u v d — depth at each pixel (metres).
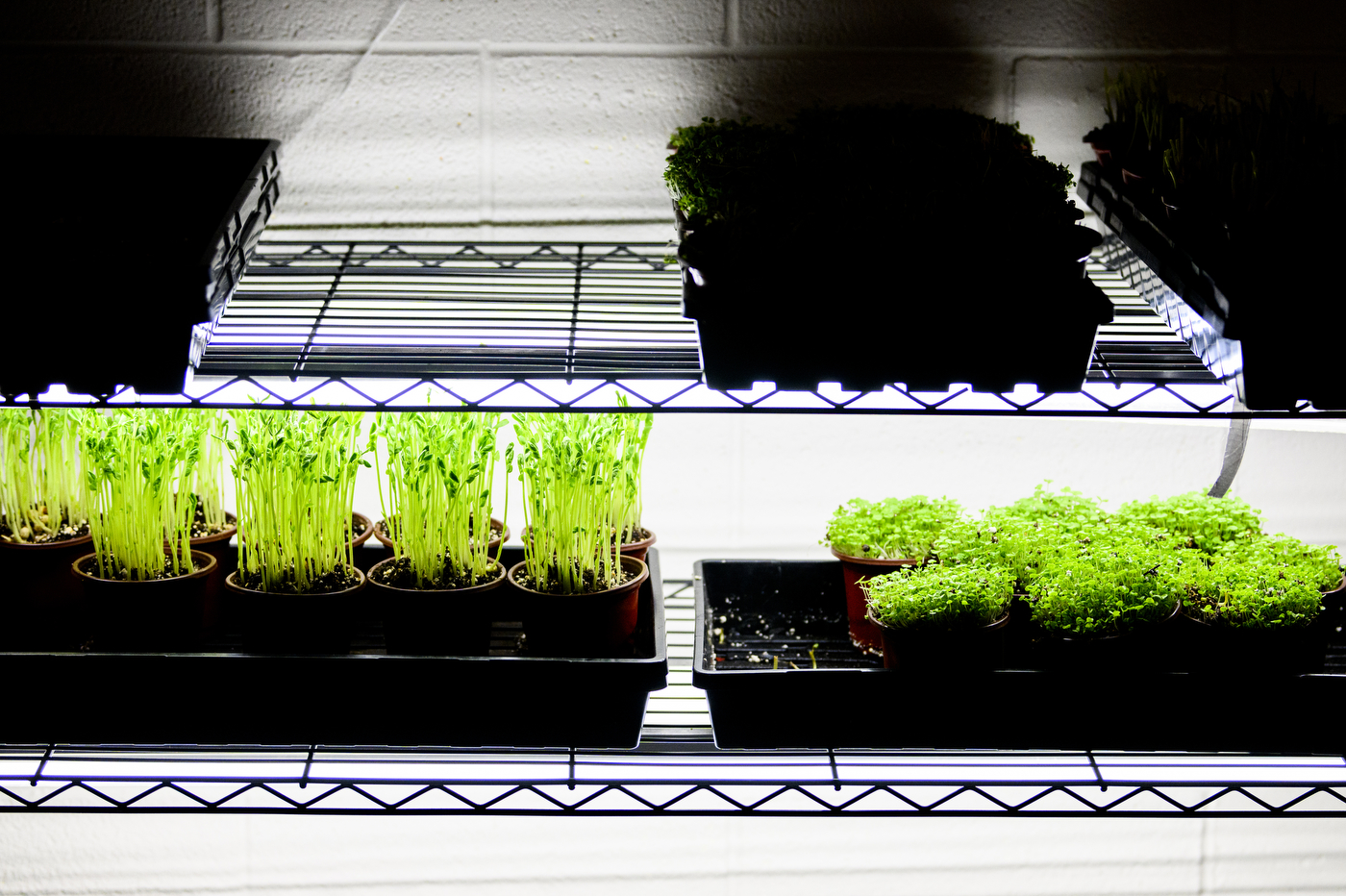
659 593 1.32
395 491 1.36
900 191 1.01
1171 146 1.16
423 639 1.21
